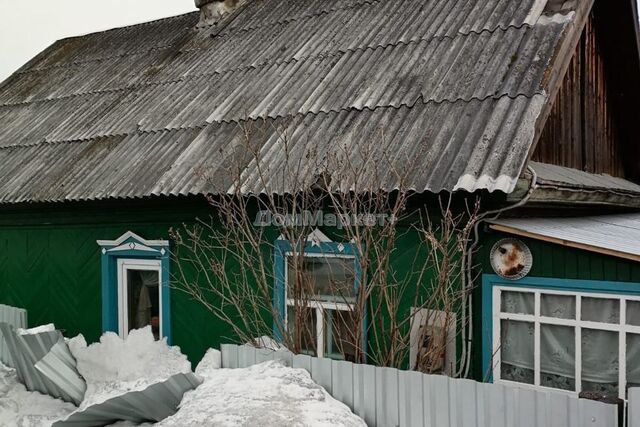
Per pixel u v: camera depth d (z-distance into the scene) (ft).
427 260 16.02
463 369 16.49
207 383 14.17
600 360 15.30
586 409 11.03
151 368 15.90
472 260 16.70
